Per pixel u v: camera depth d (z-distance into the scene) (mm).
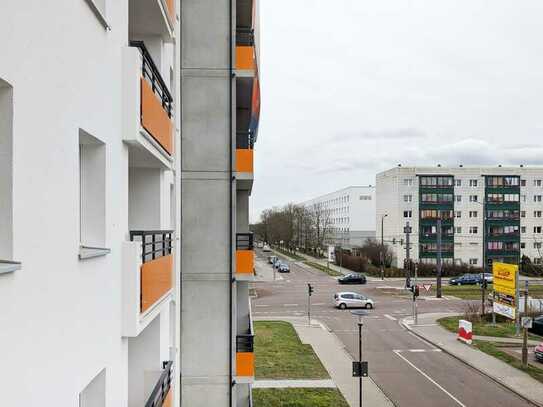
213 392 10094
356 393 16453
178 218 9734
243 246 10648
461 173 64688
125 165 5141
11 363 2584
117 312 4785
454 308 34844
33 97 2848
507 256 64875
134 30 7316
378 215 69938
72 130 3490
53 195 3133
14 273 2621
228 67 9992
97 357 4121
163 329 7285
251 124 13453
